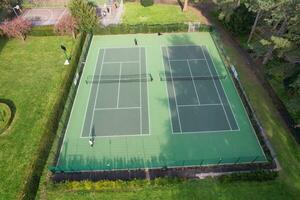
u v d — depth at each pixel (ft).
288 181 73.92
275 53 113.70
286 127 88.43
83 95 104.27
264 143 81.82
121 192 72.38
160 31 139.13
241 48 125.90
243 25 127.24
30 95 103.81
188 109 97.25
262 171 73.82
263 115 92.94
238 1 127.44
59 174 77.30
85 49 125.70
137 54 125.49
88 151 84.23
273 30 113.60
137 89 106.01
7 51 128.67
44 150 80.33
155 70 115.55
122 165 79.66
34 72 115.24
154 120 93.40
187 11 159.02
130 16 155.02
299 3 85.10
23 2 169.68
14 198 73.26
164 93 104.01
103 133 89.61
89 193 72.43
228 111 96.17
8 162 81.51
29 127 91.45
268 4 94.79
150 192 72.18
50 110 97.35
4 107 96.63
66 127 91.97
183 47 129.70
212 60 121.08
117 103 100.42
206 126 90.99
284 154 80.53
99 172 77.61
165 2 168.35
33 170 73.82
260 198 70.64
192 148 84.28
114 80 110.73
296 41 81.46
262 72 110.83
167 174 76.54
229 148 84.12
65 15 145.28
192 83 108.37
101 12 158.51
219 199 70.64
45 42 134.51
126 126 91.61
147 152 83.41
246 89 103.50
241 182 73.56
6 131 90.12
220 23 145.59
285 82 100.58
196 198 71.00
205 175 75.92
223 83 108.37
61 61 121.39
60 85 106.93
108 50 128.77
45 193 73.26
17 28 129.80
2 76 113.60
